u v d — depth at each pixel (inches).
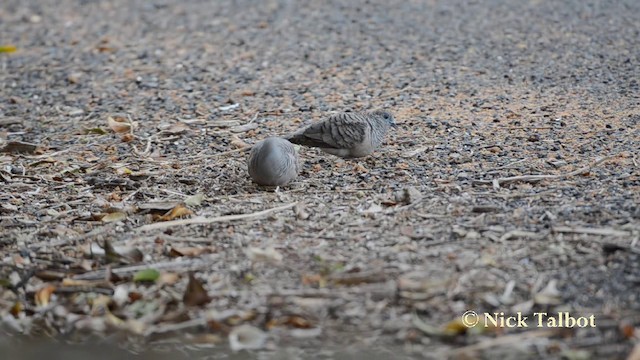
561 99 574.6
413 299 335.9
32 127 572.7
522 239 376.2
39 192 462.0
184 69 679.1
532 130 521.0
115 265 374.3
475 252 366.9
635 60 650.2
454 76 631.2
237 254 377.1
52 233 410.6
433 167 472.1
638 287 335.9
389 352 311.6
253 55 706.2
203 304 340.8
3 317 349.7
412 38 731.4
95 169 492.4
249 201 434.6
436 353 310.0
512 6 820.6
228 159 500.4
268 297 341.7
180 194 449.4
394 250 371.9
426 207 415.5
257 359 314.2
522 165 468.1
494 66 650.8
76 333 337.1
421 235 385.1
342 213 413.4
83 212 435.2
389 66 661.3
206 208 428.5
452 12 807.1
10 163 505.4
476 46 702.5
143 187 461.1
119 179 470.6
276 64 681.0
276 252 369.4
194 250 380.5
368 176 462.6
